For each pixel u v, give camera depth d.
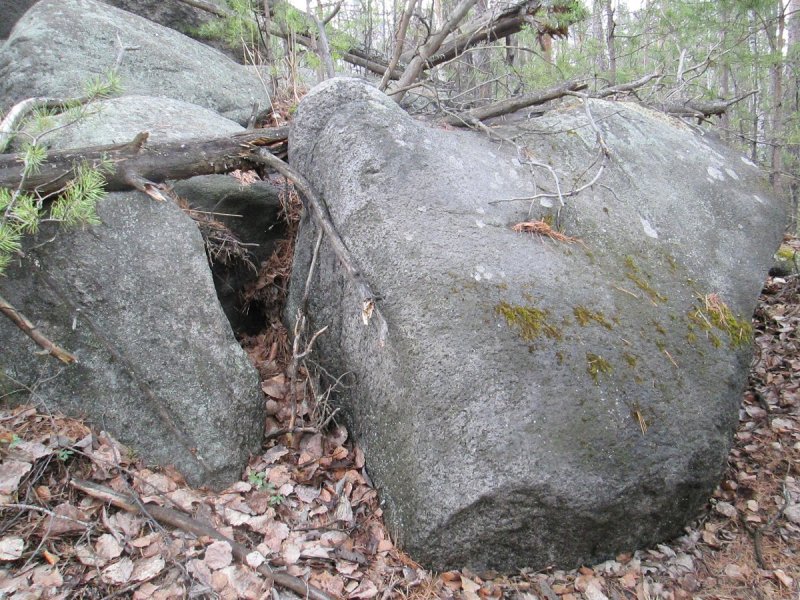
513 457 2.46
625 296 3.01
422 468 2.62
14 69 4.47
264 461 3.04
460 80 7.14
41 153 2.56
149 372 2.83
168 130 3.70
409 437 2.70
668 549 2.90
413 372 2.69
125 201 2.89
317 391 3.35
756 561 2.93
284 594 2.45
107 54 4.75
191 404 2.86
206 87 5.09
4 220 2.41
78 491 2.57
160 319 2.86
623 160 3.76
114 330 2.81
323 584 2.51
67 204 2.54
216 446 2.87
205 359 2.91
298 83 5.79
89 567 2.33
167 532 2.55
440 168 3.11
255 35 6.23
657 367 2.81
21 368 2.76
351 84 3.25
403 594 2.54
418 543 2.62
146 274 2.86
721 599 2.72
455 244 2.85
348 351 3.13
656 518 2.79
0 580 2.21
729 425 2.91
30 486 2.49
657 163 3.88
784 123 8.66
